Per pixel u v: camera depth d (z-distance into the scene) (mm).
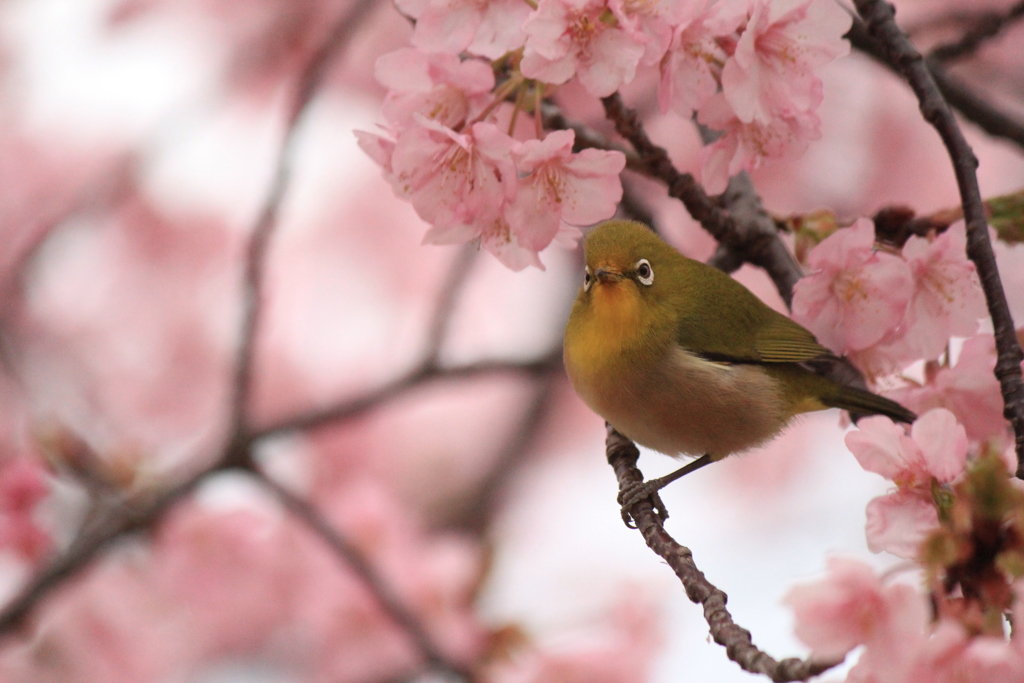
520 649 10852
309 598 12539
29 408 15172
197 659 13805
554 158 5816
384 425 16469
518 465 16484
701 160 6492
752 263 7922
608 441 7793
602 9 5660
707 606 5223
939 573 4516
